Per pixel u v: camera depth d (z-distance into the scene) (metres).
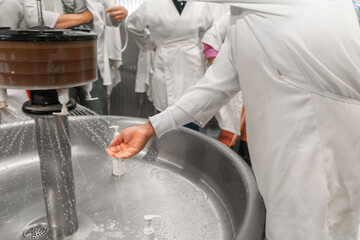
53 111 0.64
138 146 0.79
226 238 0.80
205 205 0.94
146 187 1.03
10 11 1.27
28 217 0.87
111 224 0.84
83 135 1.26
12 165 1.14
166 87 1.63
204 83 0.77
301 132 0.56
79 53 0.57
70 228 0.80
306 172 0.56
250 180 0.82
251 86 0.62
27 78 0.54
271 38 0.55
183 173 1.12
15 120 1.08
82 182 1.04
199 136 1.11
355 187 0.59
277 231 0.61
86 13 1.44
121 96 2.31
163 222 0.86
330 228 0.59
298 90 0.55
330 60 0.52
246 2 0.54
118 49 1.83
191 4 1.49
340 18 0.52
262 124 0.62
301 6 0.53
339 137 0.55
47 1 1.41
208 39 1.51
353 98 0.55
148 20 1.52
